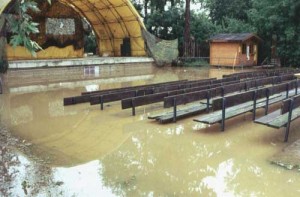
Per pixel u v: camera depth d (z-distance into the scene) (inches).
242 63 1135.6
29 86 638.5
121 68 984.9
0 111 424.8
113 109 436.5
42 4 954.7
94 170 235.1
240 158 255.9
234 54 1123.3
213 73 933.8
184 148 282.5
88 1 1023.0
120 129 343.3
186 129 337.4
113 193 199.2
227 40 1119.6
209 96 394.3
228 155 263.3
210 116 334.0
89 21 1169.4
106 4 1024.9
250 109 361.7
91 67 901.8
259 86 548.7
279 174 224.5
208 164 246.5
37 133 329.4
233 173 229.5
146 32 1064.2
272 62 1171.9
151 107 448.8
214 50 1170.0
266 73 751.7
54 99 507.5
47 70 808.9
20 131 335.6
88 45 1408.7
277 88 395.5
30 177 222.2
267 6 1096.2
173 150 278.5
